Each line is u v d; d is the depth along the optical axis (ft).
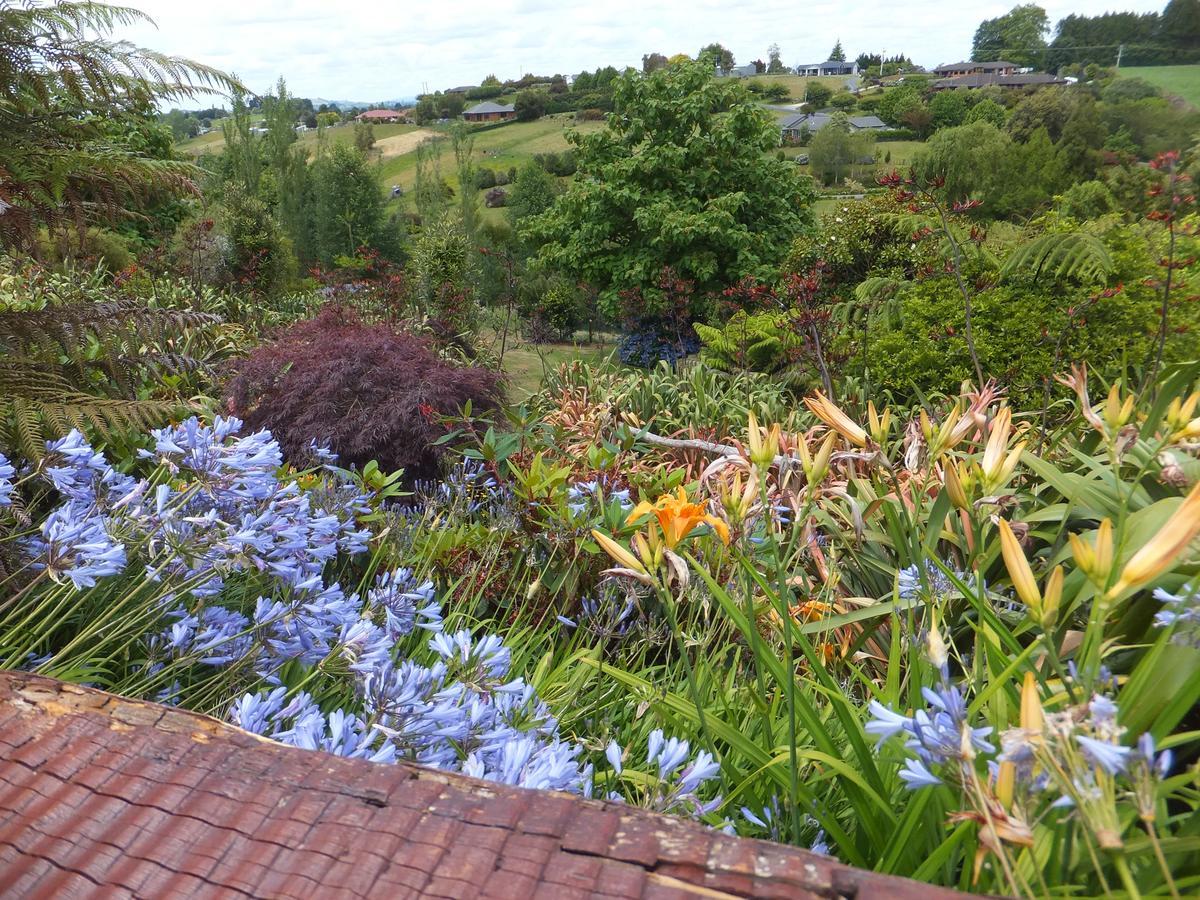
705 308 50.75
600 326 58.85
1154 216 14.79
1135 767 1.83
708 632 6.46
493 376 16.60
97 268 28.96
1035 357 18.44
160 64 9.07
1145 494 6.51
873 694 5.24
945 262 19.36
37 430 7.23
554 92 330.54
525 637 7.79
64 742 1.80
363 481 9.43
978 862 2.16
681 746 3.81
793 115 277.85
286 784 1.68
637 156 54.44
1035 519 6.95
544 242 64.39
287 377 15.08
